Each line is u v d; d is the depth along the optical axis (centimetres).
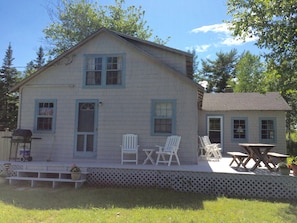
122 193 663
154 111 931
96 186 760
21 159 945
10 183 786
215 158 1074
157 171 744
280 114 1357
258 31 677
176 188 722
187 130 902
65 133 977
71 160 959
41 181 783
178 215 483
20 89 1027
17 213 486
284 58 669
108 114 958
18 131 904
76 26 2211
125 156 934
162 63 932
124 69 966
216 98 1555
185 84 921
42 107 1006
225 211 518
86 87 984
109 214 482
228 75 3278
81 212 493
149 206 546
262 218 472
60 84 1001
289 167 725
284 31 632
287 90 702
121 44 980
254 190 671
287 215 495
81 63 1000
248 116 1389
